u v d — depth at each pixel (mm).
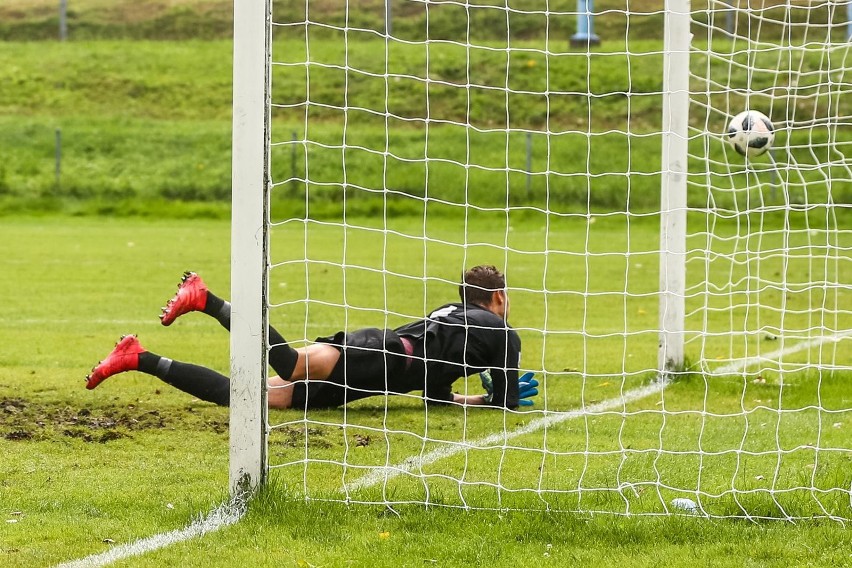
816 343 34531
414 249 64312
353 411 23609
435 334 22891
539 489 16984
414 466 19016
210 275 51094
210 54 126812
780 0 95000
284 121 102812
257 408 16266
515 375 22719
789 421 22953
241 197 15945
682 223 26953
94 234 71938
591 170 91625
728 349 33250
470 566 13961
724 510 16359
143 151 98250
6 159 94875
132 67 121875
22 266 54125
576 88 108250
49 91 115250
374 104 107062
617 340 35094
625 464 19219
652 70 111062
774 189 80938
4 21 140000
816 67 87125
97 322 37531
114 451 20031
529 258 60875
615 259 60750
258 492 16406
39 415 22750
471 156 94688
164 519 15797
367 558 14195
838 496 16859
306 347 22766
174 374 20859
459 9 124750
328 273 52531
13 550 14500
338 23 123312
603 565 14031
